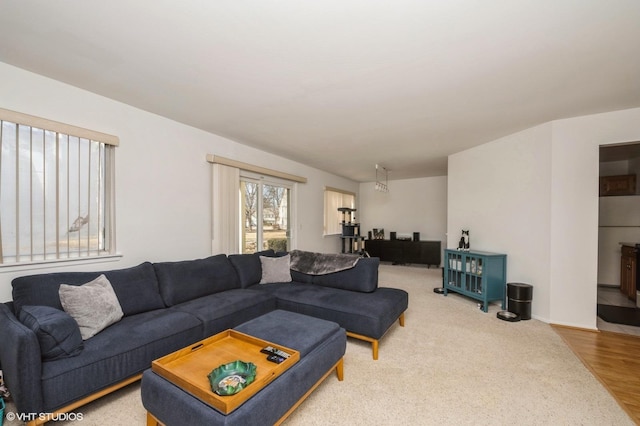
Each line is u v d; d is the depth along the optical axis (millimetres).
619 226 4859
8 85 2027
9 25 1590
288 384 1463
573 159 3068
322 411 1694
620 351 2500
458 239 4516
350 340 2746
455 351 2482
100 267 2533
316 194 6047
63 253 2314
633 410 1720
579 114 2969
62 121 2291
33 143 2156
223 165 3715
